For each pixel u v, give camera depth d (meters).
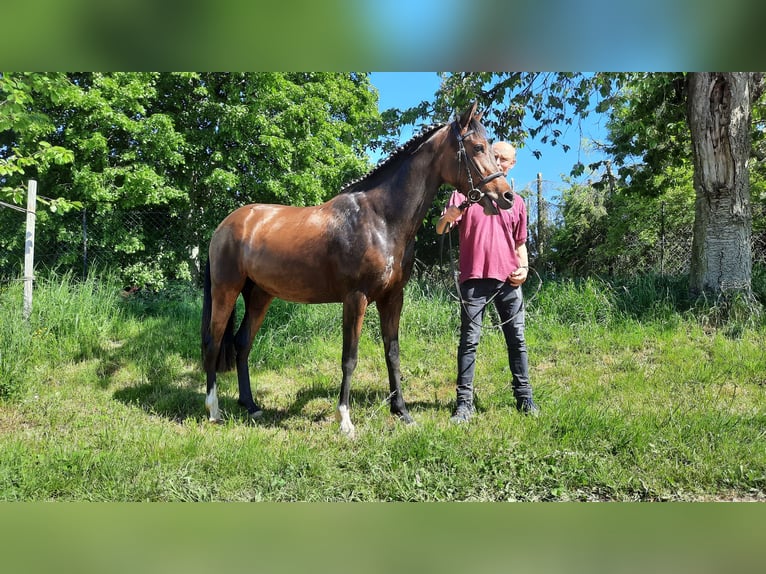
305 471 2.87
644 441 3.10
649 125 7.58
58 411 3.98
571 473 2.77
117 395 4.47
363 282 3.53
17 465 2.83
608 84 6.34
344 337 3.59
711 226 6.23
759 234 8.71
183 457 3.03
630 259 10.05
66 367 5.08
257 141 9.34
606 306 6.28
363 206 3.56
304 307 6.17
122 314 6.62
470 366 3.81
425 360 5.32
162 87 9.08
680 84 7.01
